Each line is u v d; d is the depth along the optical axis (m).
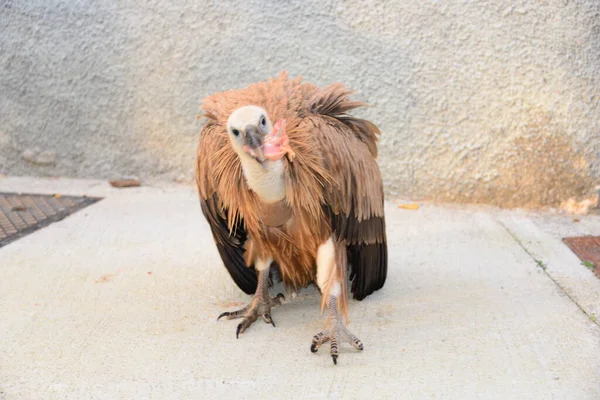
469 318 3.95
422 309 4.09
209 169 3.71
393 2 5.94
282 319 4.05
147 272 4.70
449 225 5.48
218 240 4.03
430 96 5.94
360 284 4.11
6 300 4.29
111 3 6.30
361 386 3.31
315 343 3.59
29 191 6.30
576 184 5.87
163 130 6.42
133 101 6.40
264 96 3.60
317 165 3.46
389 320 3.97
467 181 5.98
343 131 3.67
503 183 5.94
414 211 5.82
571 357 3.51
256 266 4.02
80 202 6.06
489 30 5.84
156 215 5.74
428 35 5.91
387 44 5.96
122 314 4.12
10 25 6.43
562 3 5.77
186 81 6.28
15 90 6.52
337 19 6.02
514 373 3.38
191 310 4.17
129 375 3.47
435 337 3.75
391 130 6.01
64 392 3.33
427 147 5.99
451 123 5.94
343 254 3.74
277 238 3.71
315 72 6.07
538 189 5.91
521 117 5.85
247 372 3.47
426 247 5.04
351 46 6.02
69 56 6.40
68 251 5.03
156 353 3.67
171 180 6.52
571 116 5.81
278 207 3.49
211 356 3.63
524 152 5.88
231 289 4.45
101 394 3.31
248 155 3.20
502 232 5.31
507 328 3.82
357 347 3.61
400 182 6.07
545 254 4.87
